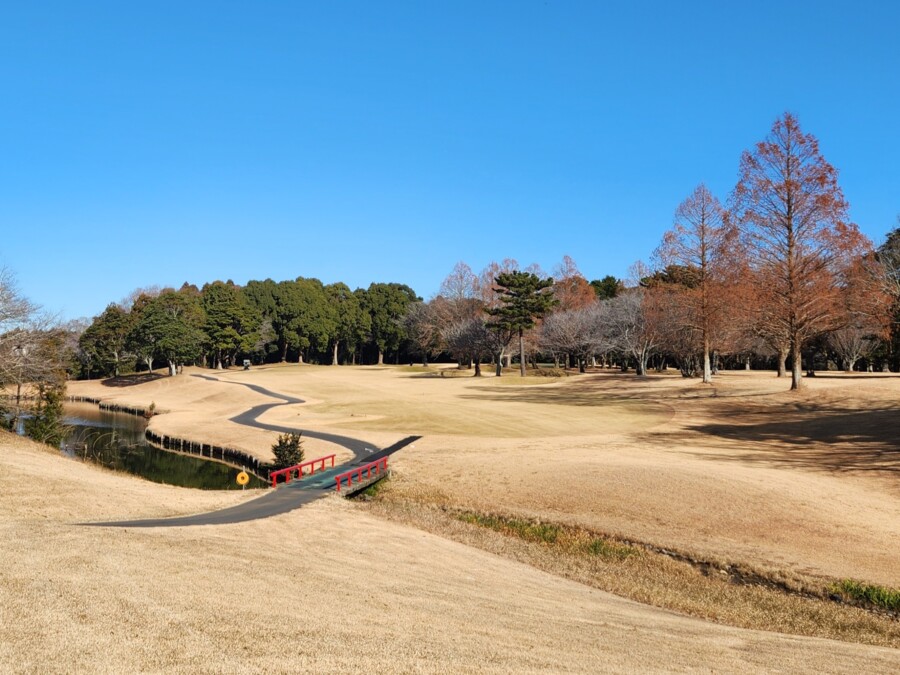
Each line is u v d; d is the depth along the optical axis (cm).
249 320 11344
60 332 4088
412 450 3500
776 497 2327
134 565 1184
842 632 1417
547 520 2270
